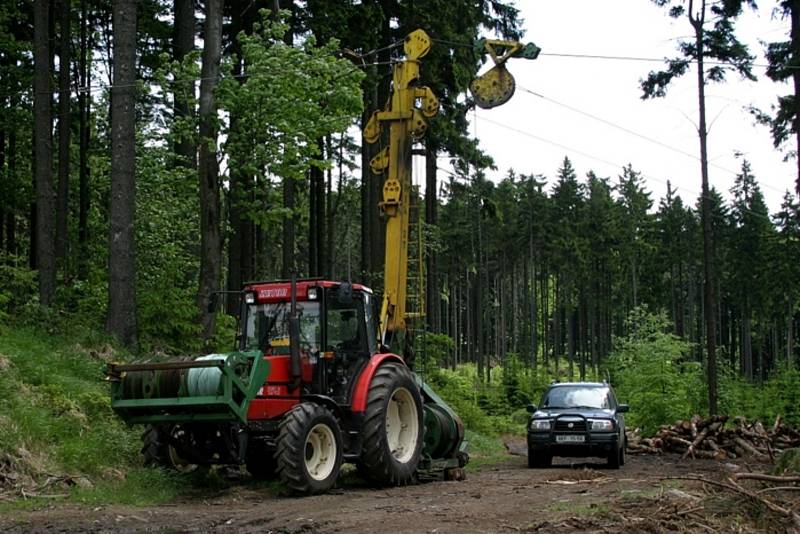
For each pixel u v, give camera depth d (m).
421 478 13.97
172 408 11.10
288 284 12.73
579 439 17.03
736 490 8.91
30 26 26.77
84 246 23.42
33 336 16.05
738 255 66.56
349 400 12.52
